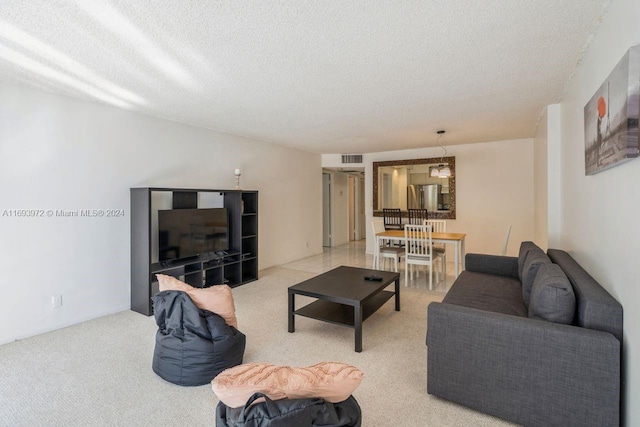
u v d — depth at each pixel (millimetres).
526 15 1905
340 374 1236
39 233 3008
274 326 3168
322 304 3271
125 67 2551
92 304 3385
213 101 3426
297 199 6574
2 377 2266
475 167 6121
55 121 3100
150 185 3912
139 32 2029
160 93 3162
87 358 2531
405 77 2840
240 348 2365
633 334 1461
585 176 2393
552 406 1653
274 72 2693
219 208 4531
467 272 3594
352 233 9914
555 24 2010
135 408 1940
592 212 2195
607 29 1867
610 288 1789
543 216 4191
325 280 3320
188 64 2512
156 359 2281
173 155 4180
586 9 1853
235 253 4641
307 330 3078
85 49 2246
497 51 2367
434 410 1919
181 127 4285
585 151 2326
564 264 2482
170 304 2262
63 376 2277
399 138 5559
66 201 3178
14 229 2859
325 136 5312
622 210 1606
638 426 1395
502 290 2904
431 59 2488
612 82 1658
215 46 2229
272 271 5531
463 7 1813
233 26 1972
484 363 1820
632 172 1474
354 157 7316
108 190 3510
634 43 1474
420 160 6609
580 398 1589
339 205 8922
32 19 1863
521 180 5734
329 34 2088
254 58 2424
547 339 1657
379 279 3330
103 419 1845
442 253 4910
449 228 6371
